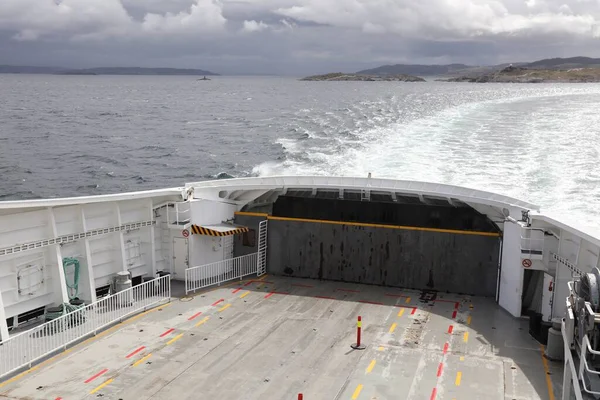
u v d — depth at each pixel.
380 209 22.41
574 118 77.50
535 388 13.42
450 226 21.83
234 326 16.72
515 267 17.88
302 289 20.27
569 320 11.26
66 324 15.77
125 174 51.72
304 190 22.59
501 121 72.62
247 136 74.44
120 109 129.12
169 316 17.39
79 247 17.50
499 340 16.14
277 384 13.37
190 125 91.94
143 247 19.80
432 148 49.31
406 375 13.91
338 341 15.82
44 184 47.69
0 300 14.75
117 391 12.92
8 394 12.69
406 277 20.78
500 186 36.09
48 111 120.94
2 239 15.32
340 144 57.22
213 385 13.27
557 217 16.75
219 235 19.98
